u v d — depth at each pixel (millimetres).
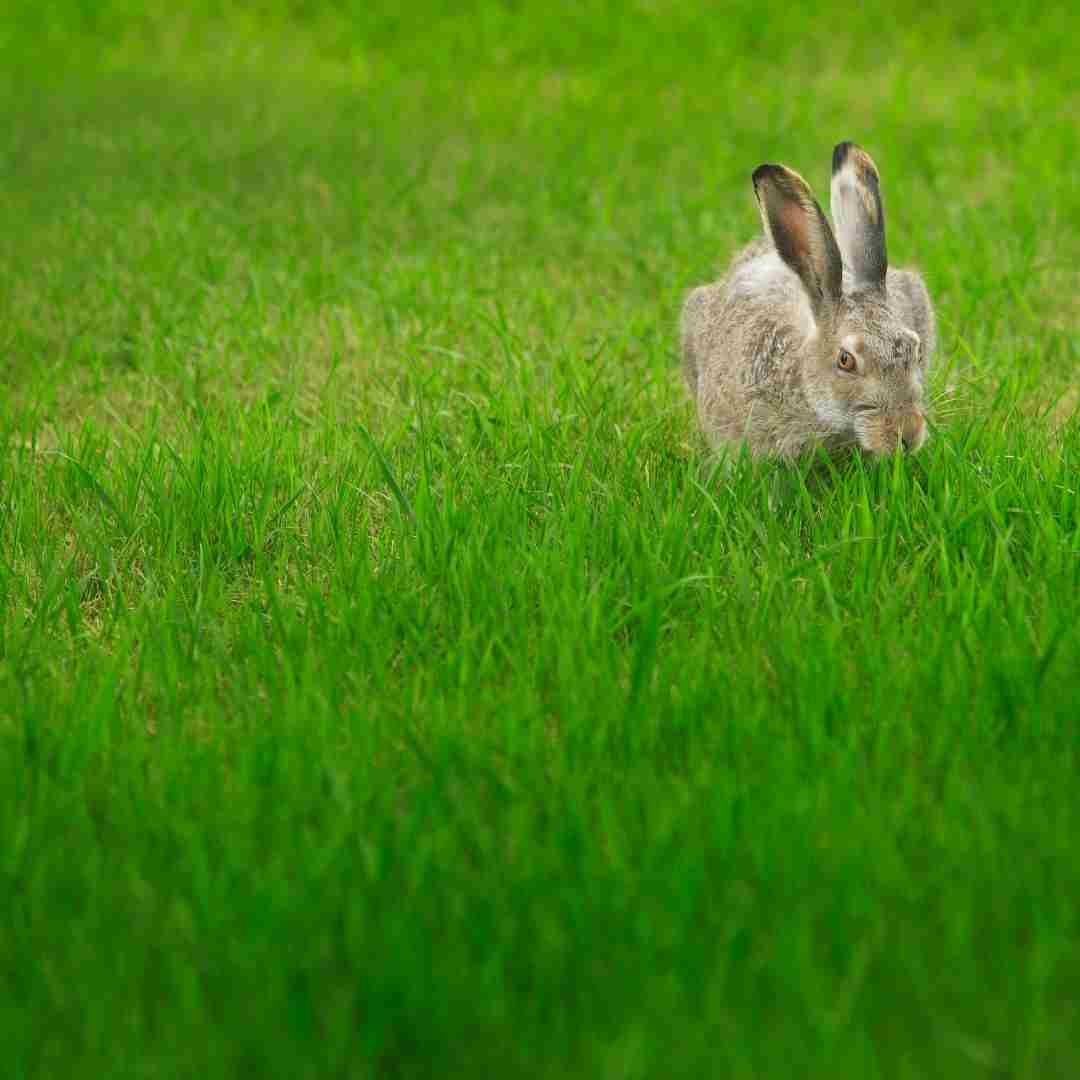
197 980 8016
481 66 40062
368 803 9547
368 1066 7582
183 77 39750
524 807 9273
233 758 10367
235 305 21359
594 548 13211
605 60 39875
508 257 23875
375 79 39094
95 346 20438
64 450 16172
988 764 9805
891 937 8328
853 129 31250
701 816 9180
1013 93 33812
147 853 9141
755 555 13367
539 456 15117
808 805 9188
